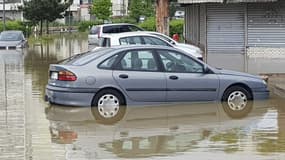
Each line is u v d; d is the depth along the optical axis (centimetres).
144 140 1018
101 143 998
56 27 8388
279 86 1644
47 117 1261
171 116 1249
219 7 3134
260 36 3072
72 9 9962
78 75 1313
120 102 1330
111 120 1212
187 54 1374
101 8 8438
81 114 1277
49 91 1367
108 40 2270
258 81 1419
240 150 936
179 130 1106
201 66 1378
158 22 3575
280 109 1331
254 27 3070
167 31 3559
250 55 3073
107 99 1323
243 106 1367
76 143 1000
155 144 985
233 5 3097
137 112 1289
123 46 1365
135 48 1349
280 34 3044
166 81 1346
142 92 1336
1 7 9050
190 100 1369
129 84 1327
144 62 1348
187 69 1370
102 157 898
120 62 1336
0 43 4022
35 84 1914
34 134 1084
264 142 993
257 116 1251
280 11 3033
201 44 3394
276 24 3044
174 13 7825
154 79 1340
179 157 891
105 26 3519
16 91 1734
